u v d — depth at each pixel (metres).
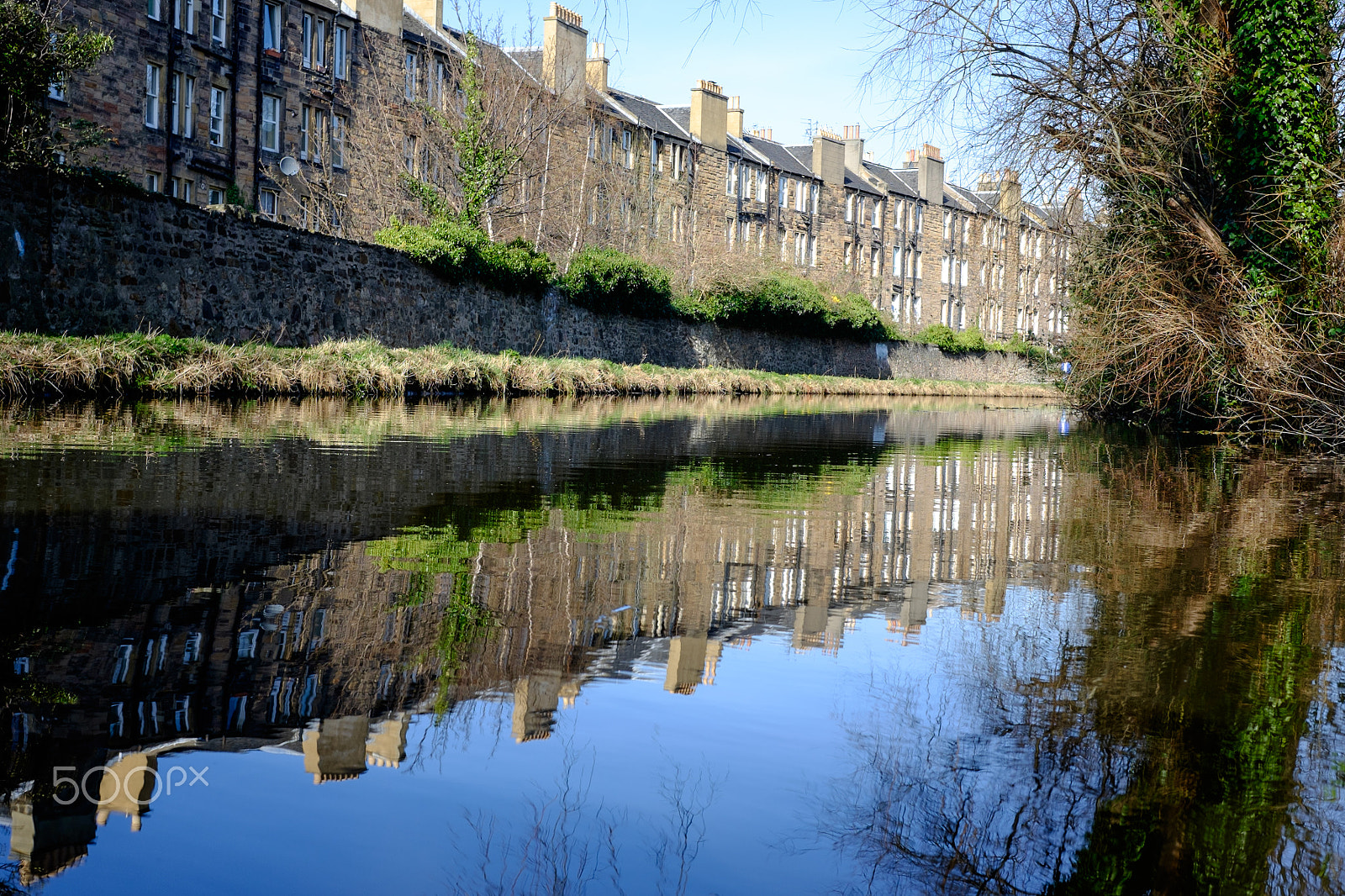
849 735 2.48
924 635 3.44
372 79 30.34
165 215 15.46
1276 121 12.25
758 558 4.70
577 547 4.73
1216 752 2.42
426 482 6.59
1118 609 3.85
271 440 8.49
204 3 26.72
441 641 3.11
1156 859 1.93
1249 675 3.01
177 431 8.83
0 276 12.91
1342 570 4.66
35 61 15.91
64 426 8.77
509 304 25.50
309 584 3.71
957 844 1.96
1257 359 11.91
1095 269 13.84
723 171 46.94
